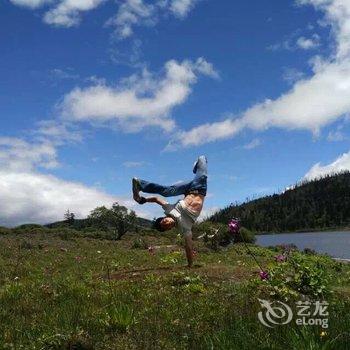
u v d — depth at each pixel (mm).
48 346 6859
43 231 62781
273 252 33719
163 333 7336
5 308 9359
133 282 12172
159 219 13734
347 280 17438
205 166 13938
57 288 11367
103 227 59594
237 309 8500
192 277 11930
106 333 7512
